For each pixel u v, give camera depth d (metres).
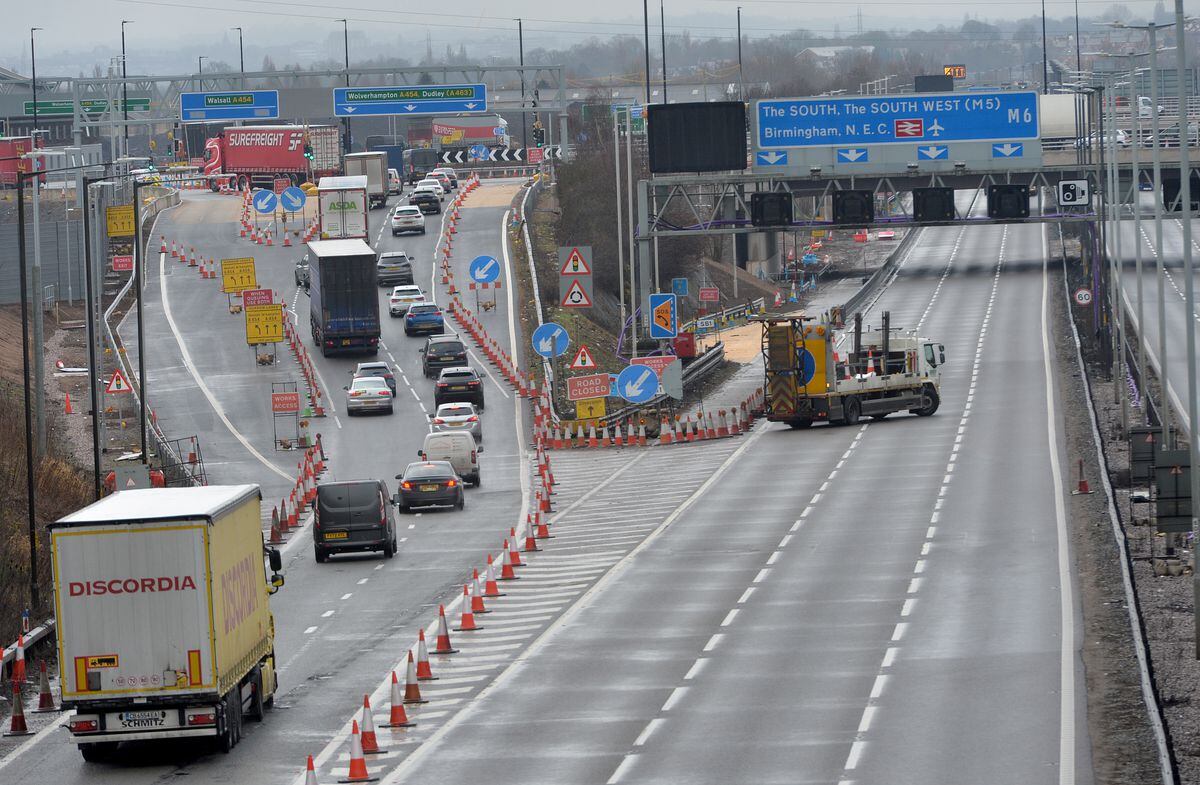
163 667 79.25
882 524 152.75
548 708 90.31
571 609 121.31
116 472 175.50
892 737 80.69
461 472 199.88
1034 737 79.62
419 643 106.69
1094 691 88.88
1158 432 146.75
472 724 87.00
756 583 128.12
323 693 96.69
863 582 126.06
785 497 173.50
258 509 91.62
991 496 165.00
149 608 79.19
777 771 74.94
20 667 101.62
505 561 140.75
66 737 88.50
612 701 91.38
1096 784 71.00
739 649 104.44
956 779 72.56
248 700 87.62
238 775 77.50
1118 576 123.06
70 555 78.88
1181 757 75.44
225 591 82.12
